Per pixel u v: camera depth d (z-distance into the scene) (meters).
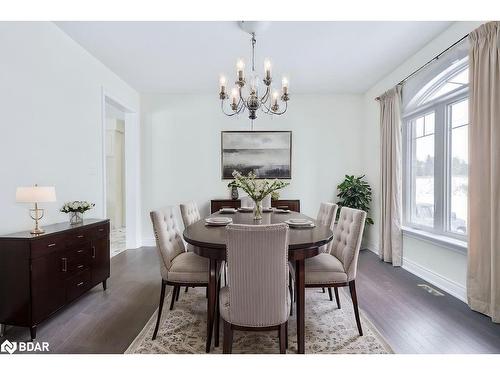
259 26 2.74
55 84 2.77
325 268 2.09
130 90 4.51
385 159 3.94
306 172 4.91
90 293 2.83
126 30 2.84
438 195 3.13
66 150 2.94
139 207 4.83
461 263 2.67
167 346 1.91
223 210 3.40
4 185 2.22
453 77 2.96
